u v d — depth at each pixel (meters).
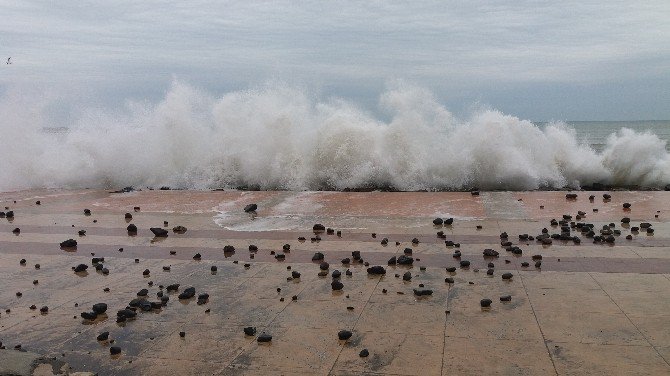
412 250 6.79
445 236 7.44
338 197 11.11
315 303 5.01
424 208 9.59
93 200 11.40
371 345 4.06
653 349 3.83
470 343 4.03
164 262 6.55
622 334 4.10
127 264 6.49
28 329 4.54
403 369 3.65
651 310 4.55
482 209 9.33
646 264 5.87
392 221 8.56
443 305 4.86
